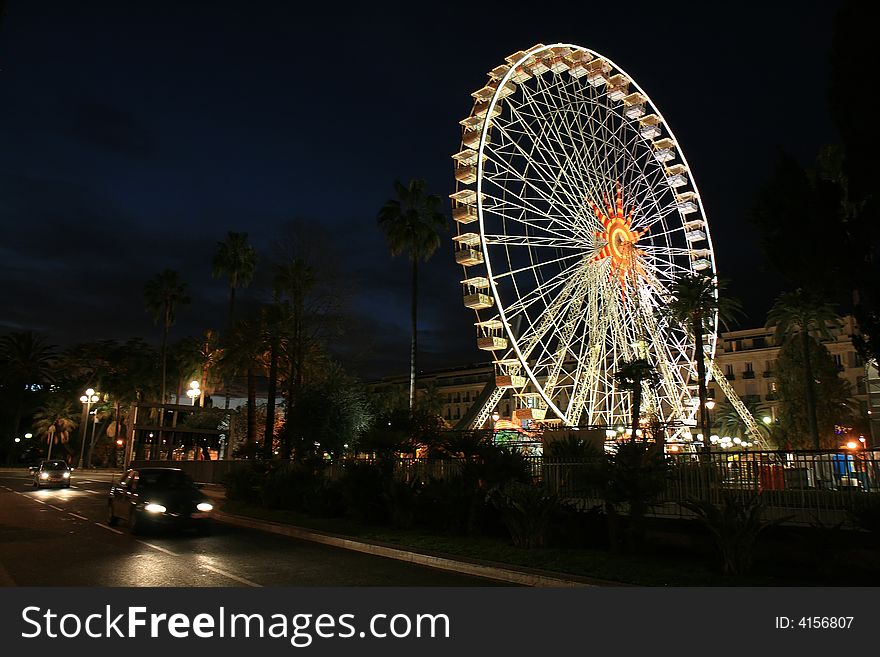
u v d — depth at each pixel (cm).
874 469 1176
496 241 3559
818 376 5412
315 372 3797
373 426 2183
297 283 3478
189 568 1164
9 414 8350
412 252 4406
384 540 1480
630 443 1293
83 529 1750
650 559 1144
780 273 1138
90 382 7994
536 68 3944
